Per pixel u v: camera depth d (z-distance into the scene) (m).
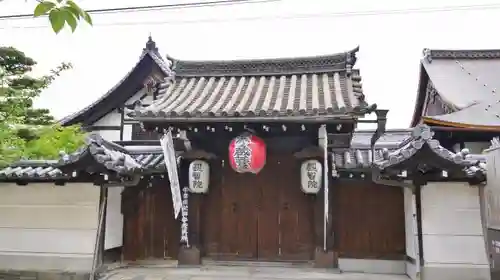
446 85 18.80
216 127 9.71
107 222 10.46
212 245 10.67
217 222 10.73
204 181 10.27
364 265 10.45
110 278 9.55
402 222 10.55
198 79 12.24
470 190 9.14
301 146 10.45
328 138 9.86
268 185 10.70
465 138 13.46
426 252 9.05
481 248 8.92
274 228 10.55
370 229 10.62
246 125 9.49
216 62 12.34
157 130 9.88
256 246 10.54
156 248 11.23
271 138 10.54
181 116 9.21
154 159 11.24
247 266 10.32
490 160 6.86
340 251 10.59
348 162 10.15
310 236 10.40
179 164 10.63
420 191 9.25
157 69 15.76
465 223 9.05
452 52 21.53
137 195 11.51
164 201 11.42
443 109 19.39
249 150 9.27
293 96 10.31
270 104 9.79
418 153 7.99
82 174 9.47
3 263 10.16
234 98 10.50
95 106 15.74
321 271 9.80
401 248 10.45
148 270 10.25
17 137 10.62
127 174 9.34
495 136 13.08
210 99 10.61
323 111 8.70
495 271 6.61
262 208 10.66
